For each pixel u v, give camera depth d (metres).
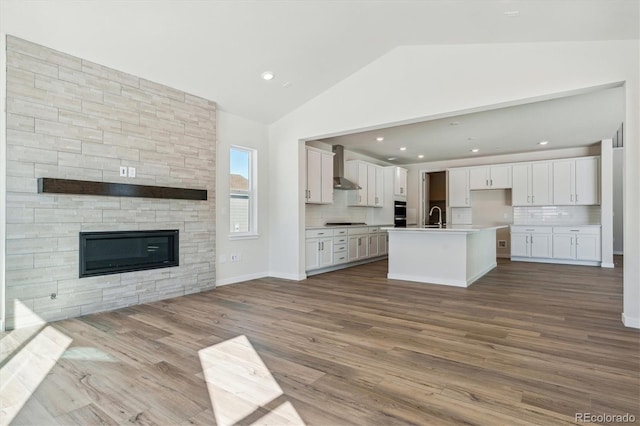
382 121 4.29
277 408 1.78
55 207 3.19
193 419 1.68
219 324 3.12
